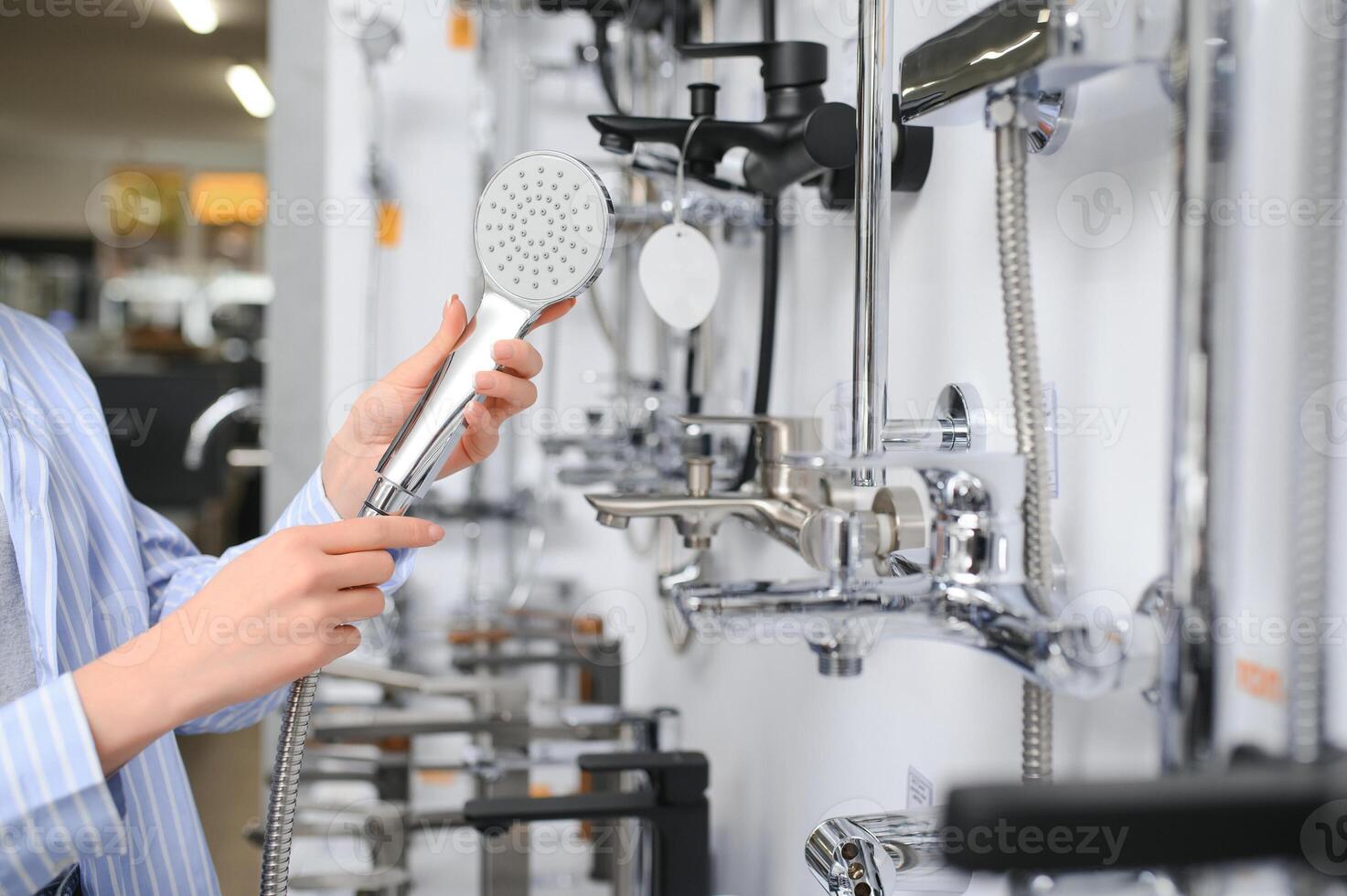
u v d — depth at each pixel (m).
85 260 5.87
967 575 0.49
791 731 0.96
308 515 0.70
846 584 0.54
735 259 1.14
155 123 5.04
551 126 1.74
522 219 0.55
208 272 5.72
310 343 1.73
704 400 1.11
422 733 1.26
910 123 0.51
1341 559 0.35
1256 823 0.28
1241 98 0.36
